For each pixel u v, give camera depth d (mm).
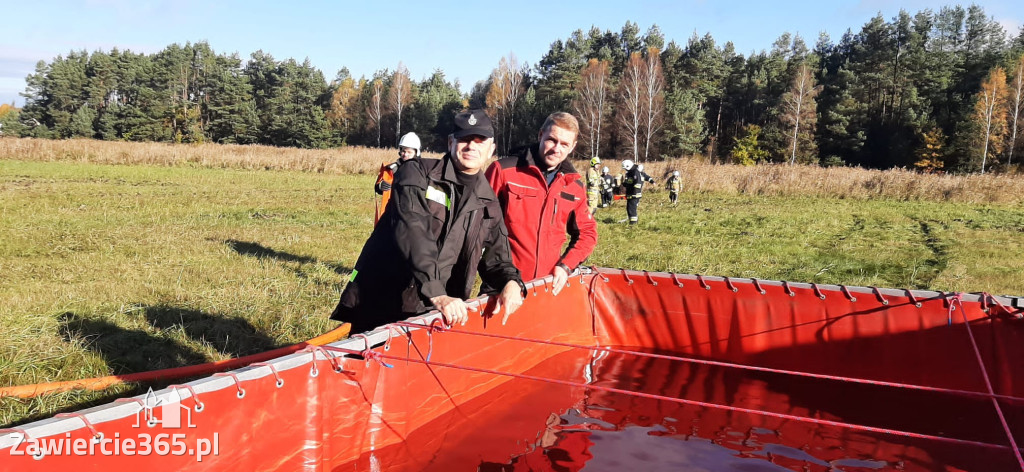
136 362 4613
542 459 2895
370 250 3324
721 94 82750
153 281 6938
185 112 87875
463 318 2881
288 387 2510
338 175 28406
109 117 88875
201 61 105625
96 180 21047
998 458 3057
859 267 9844
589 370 4281
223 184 22031
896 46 77000
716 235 13312
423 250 2895
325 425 2650
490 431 3197
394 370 2977
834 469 2896
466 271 3332
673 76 83188
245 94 91250
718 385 4078
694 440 3174
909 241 12961
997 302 3998
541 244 4312
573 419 3396
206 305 6090
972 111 63969
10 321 5219
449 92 106688
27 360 4473
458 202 3127
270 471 2465
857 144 69562
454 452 2941
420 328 3131
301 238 10578
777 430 3332
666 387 3996
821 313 4512
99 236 9805
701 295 4859
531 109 79625
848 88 72438
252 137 89750
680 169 27219
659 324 5000
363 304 3320
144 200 15352
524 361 4156
